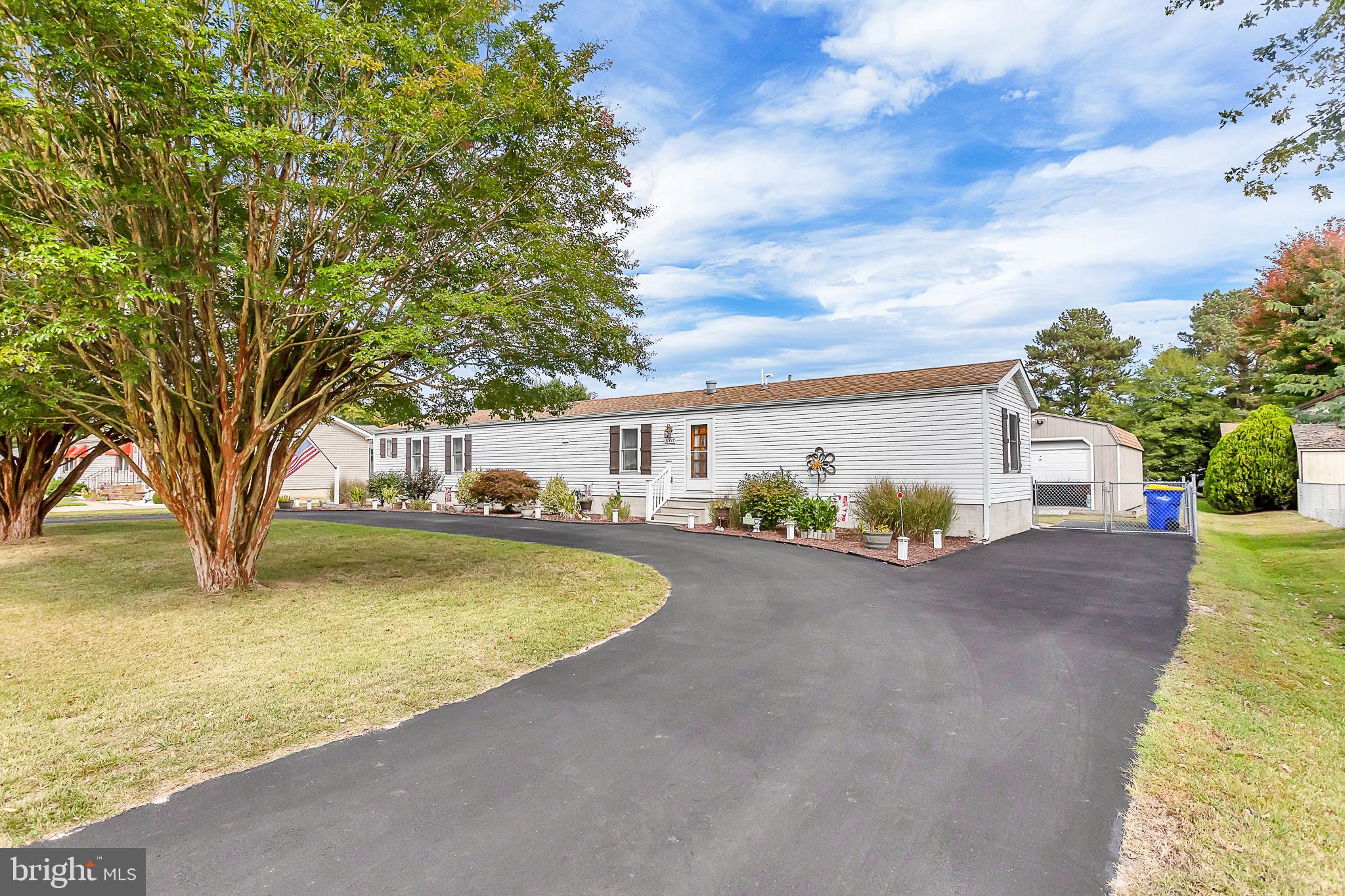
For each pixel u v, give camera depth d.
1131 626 6.45
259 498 8.23
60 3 5.23
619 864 2.56
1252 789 3.22
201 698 4.40
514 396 9.94
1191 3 6.13
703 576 9.12
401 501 24.48
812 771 3.38
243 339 7.24
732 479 16.72
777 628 6.37
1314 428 18.64
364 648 5.60
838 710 4.25
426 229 7.83
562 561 10.39
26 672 4.92
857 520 14.29
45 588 8.10
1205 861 2.62
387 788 3.20
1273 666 5.29
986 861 2.59
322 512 21.88
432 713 4.21
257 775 3.34
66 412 7.45
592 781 3.27
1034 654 5.48
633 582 8.63
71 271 5.58
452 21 6.99
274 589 8.08
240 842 2.71
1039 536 13.88
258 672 4.96
